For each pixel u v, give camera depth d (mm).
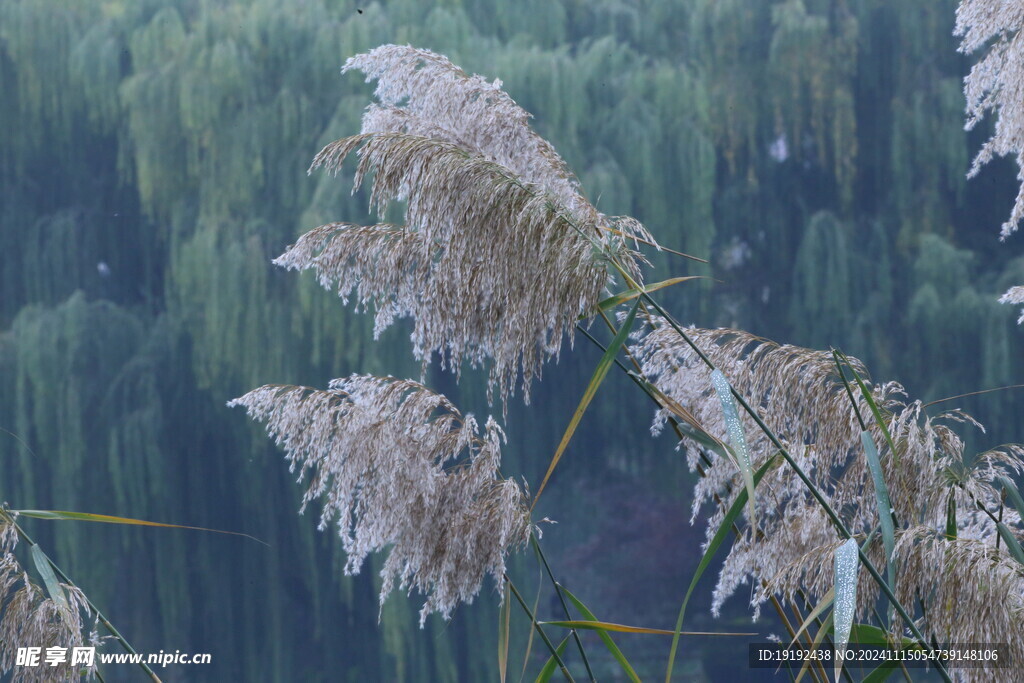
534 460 11477
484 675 9820
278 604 12094
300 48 12570
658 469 12562
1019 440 10203
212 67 12023
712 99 13305
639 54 13367
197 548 11953
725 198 13180
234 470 12250
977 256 11859
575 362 11820
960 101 12070
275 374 11188
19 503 11367
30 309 12227
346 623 11930
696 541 12484
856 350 11234
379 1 13266
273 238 11641
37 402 11648
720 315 12344
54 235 13227
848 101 12562
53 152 13734
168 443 12188
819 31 12758
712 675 9141
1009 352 10453
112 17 13594
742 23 13594
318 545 12094
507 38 12945
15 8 13336
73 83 13398
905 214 12289
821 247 11719
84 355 12125
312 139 11969
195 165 12078
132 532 11672
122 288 13766
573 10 13977
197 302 11719
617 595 12336
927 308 10898
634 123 11688
